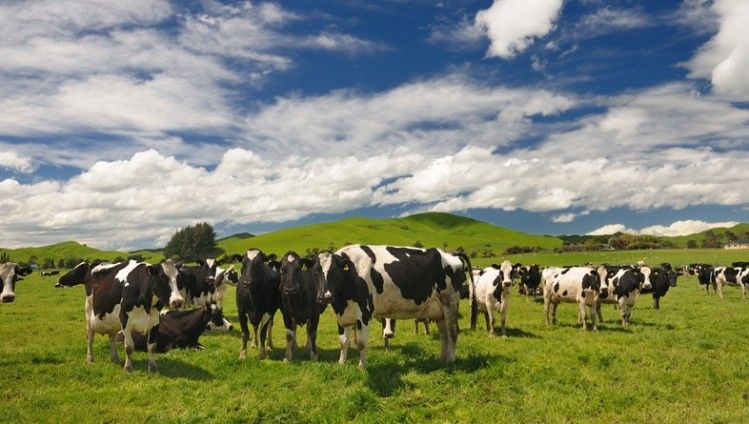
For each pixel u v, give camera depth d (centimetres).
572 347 1335
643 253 9388
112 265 1209
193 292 1914
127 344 1105
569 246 12144
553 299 1888
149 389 971
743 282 3028
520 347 1362
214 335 1686
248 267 1243
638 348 1344
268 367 1148
